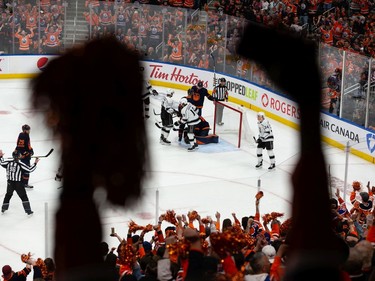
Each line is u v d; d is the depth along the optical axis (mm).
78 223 1155
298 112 1280
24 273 9203
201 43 25703
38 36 26562
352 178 13695
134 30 26125
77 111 1146
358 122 19500
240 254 4602
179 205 12086
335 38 25422
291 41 1237
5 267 9258
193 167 18719
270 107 22938
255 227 9836
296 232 1288
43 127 1149
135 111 1163
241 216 12578
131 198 1161
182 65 26312
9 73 26609
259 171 18625
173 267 3082
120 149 1155
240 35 1249
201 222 8750
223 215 12453
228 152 19984
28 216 14398
